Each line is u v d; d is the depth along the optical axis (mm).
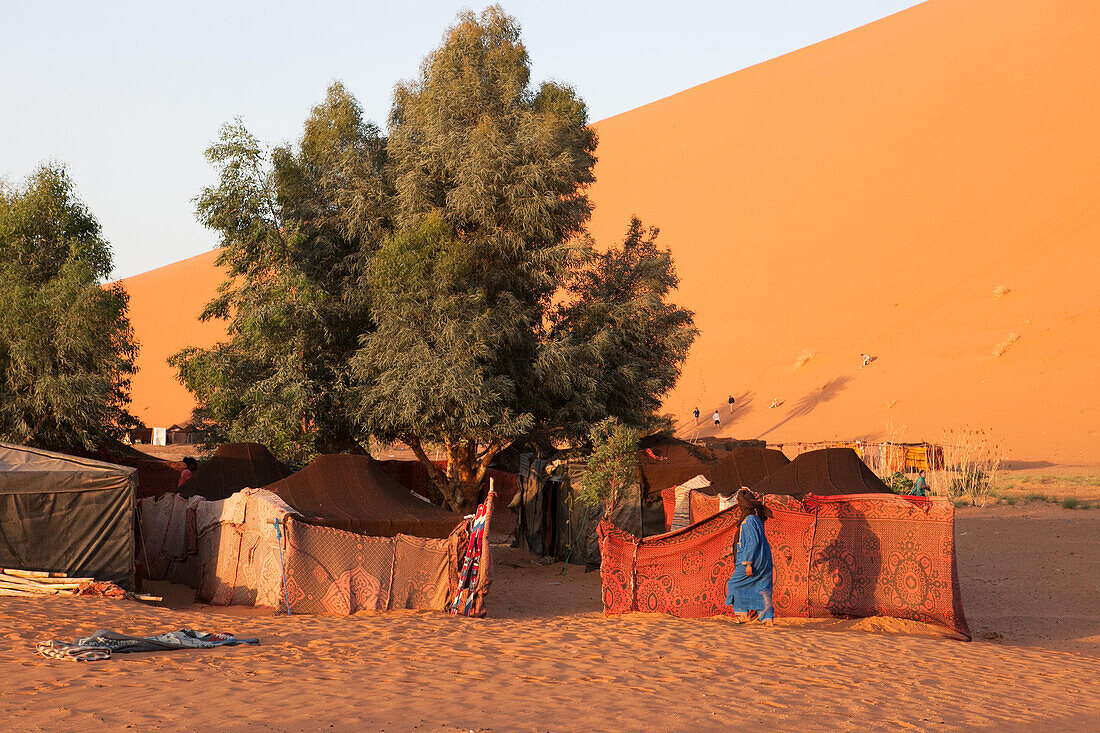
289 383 20422
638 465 19188
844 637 10820
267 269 22016
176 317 84500
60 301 19938
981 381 43719
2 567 13523
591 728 6090
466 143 20750
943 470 32500
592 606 14930
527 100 23047
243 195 20984
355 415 20062
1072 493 27906
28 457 14500
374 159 22391
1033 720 6961
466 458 22219
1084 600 14609
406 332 19297
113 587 13492
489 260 21375
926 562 12133
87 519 14000
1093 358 42531
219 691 6918
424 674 7844
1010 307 48031
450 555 13711
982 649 10516
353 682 7410
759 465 16891
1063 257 49781
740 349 55188
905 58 79000
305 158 22438
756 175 72438
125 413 22719
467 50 22062
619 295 23828
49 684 7066
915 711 7059
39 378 20062
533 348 21094
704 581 12609
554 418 21828
